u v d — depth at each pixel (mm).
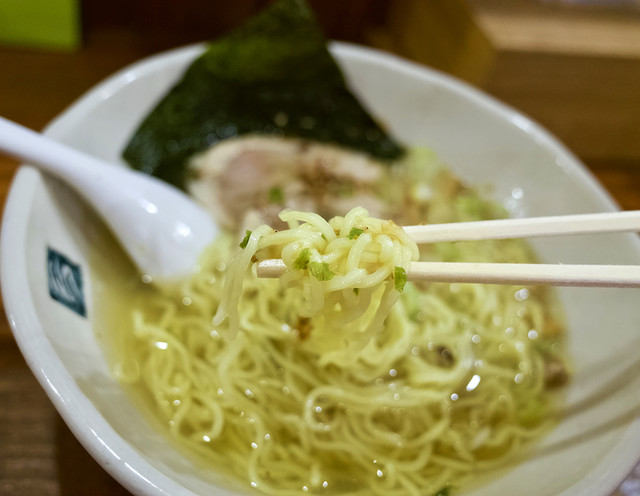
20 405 240
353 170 325
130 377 244
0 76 332
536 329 279
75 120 271
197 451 232
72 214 258
